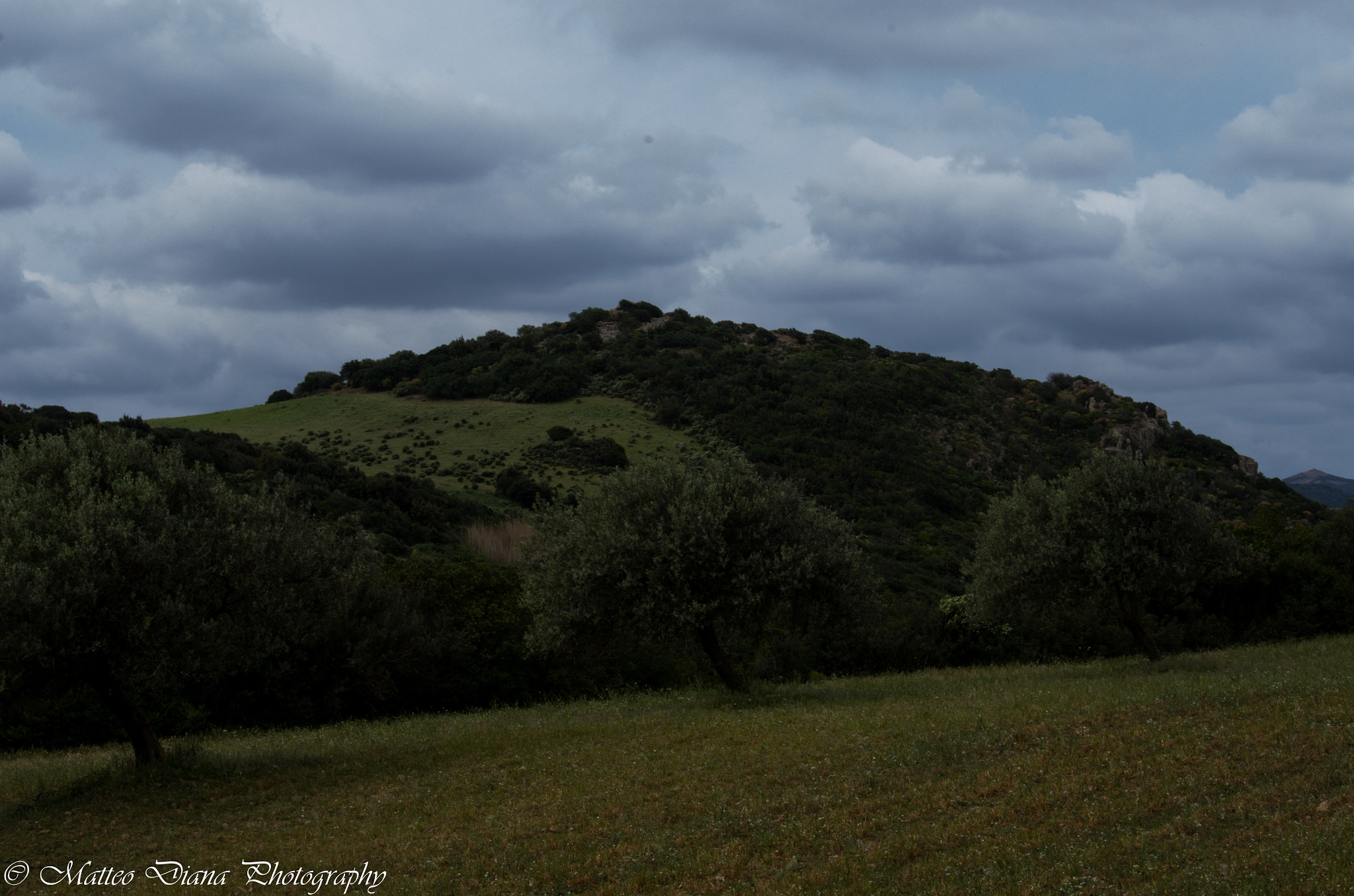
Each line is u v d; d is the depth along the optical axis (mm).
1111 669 23000
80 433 16422
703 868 9266
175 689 16125
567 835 10719
